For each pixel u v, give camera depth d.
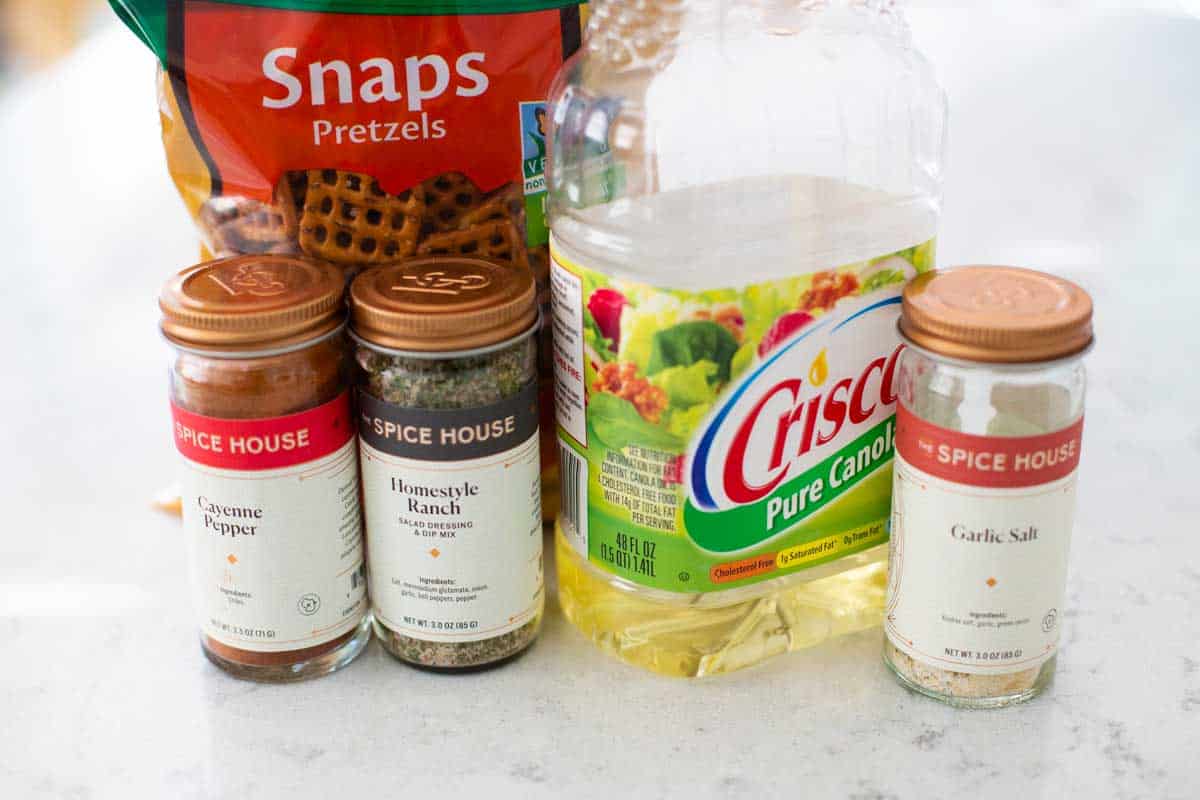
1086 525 0.66
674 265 0.57
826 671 0.60
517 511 0.58
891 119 0.62
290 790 0.55
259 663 0.59
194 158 0.61
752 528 0.58
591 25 0.62
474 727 0.58
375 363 0.57
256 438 0.56
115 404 0.76
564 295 0.58
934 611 0.57
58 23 1.25
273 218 0.62
